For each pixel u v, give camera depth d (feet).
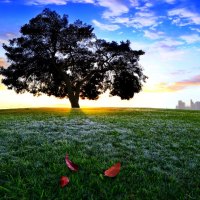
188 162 25.57
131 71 164.04
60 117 67.00
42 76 156.04
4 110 121.70
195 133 43.47
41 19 153.07
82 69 160.45
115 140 34.24
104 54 163.12
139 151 28.94
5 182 18.63
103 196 16.97
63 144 30.37
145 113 91.20
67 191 17.40
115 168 19.86
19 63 150.92
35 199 16.42
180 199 16.81
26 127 44.78
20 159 23.88
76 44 157.58
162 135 40.09
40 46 151.12
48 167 22.04
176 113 94.94
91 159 24.45
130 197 16.98
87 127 45.80
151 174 21.35
